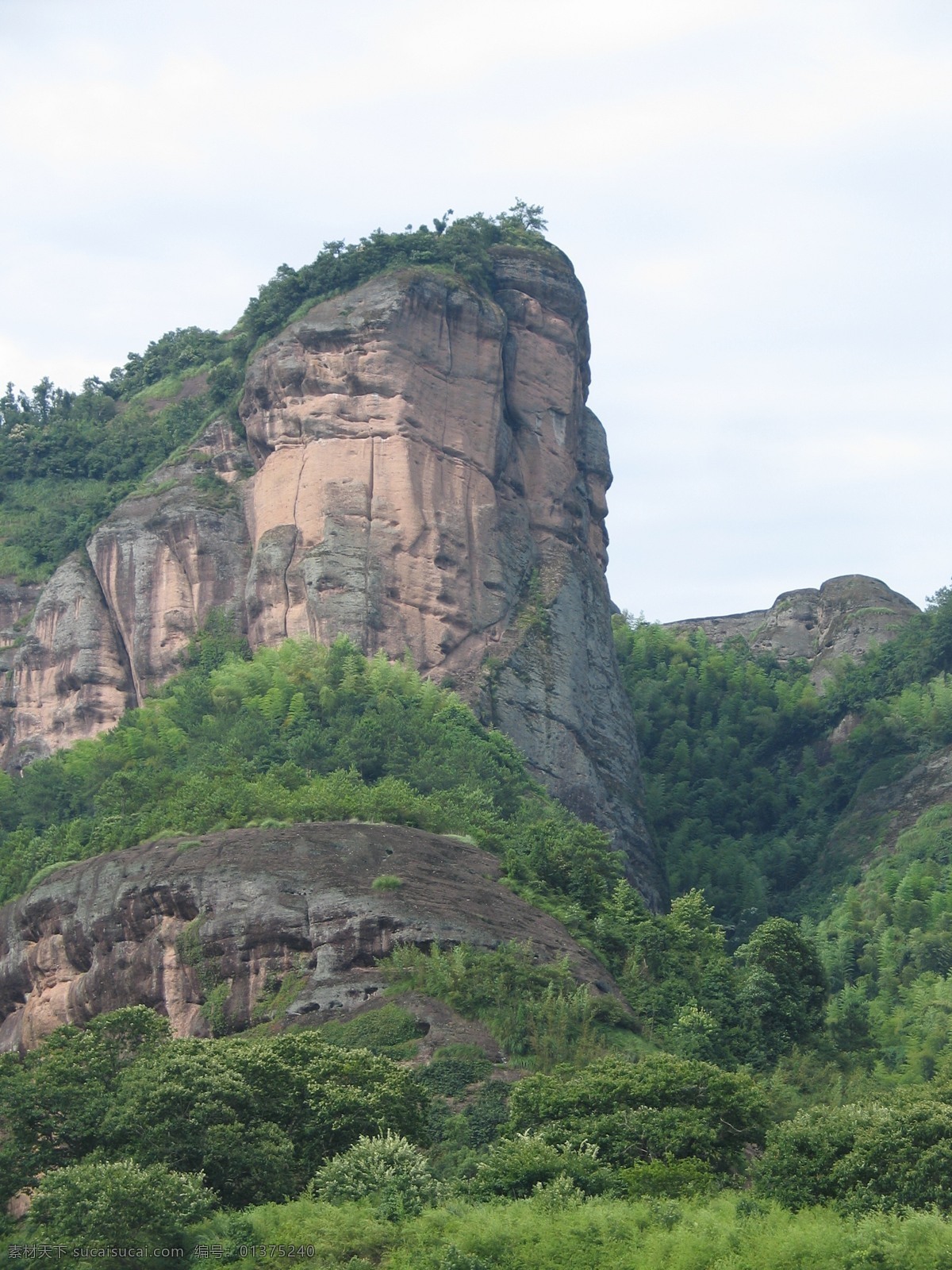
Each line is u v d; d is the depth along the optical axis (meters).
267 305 148.38
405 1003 85.31
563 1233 58.56
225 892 93.25
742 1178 68.06
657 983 95.00
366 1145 65.00
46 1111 66.19
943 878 130.62
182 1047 70.19
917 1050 97.50
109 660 140.88
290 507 136.62
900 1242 55.75
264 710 121.44
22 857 108.81
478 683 131.12
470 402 140.25
